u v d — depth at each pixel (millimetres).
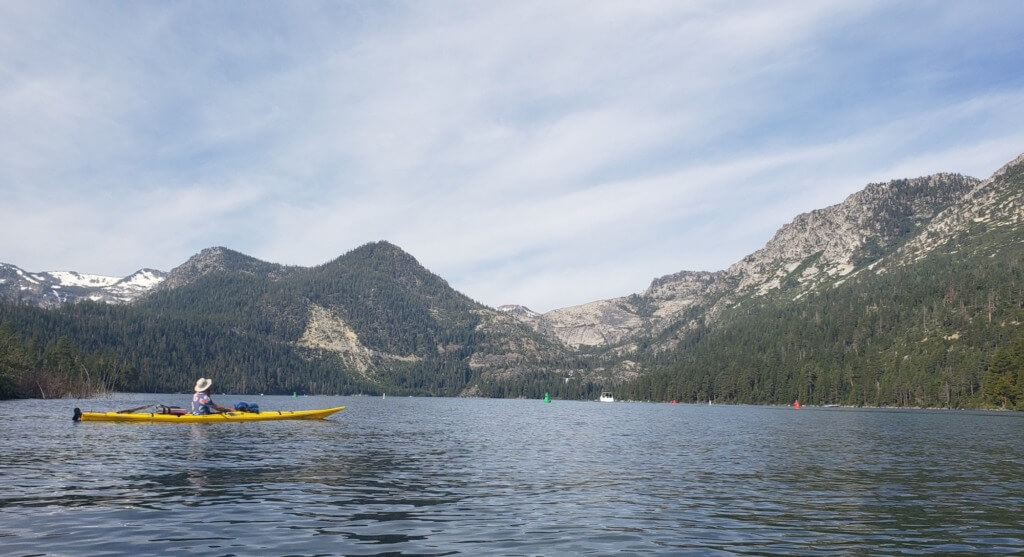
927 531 21219
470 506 25062
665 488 30344
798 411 174750
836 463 41781
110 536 19250
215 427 66938
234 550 17859
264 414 81812
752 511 24562
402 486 29953
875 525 22109
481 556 17578
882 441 61688
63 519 21516
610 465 39938
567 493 28594
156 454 41031
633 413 152375
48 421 69500
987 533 20969
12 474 31453
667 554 18047
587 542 19375
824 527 21750
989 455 47781
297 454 42969
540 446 53531
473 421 98188
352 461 39781
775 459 44250
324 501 25609
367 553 17703
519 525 21672
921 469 38625
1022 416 138125
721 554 18094
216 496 26328
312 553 17641
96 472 32656
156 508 23609
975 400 188375
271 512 23188
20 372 142500
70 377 173250
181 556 17172
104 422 69875
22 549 17656
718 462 42094
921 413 156500
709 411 173375
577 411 165750
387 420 95000
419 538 19625
